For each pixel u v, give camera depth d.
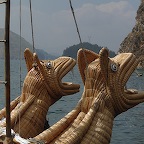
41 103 7.53
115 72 6.30
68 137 5.64
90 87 6.35
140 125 14.98
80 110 6.44
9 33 4.48
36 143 5.09
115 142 11.41
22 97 7.65
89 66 6.45
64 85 7.81
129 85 41.78
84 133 5.80
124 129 13.91
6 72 4.50
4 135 4.80
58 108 19.16
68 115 6.32
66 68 7.81
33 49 7.37
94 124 5.97
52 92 7.67
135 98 6.54
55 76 7.56
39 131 7.43
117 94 6.25
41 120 7.48
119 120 16.23
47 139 5.84
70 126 6.16
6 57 4.49
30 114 7.30
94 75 6.33
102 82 6.29
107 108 6.21
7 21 4.45
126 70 6.46
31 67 7.93
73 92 7.99
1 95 22.95
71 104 21.12
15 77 43.41
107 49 6.23
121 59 6.62
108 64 6.30
